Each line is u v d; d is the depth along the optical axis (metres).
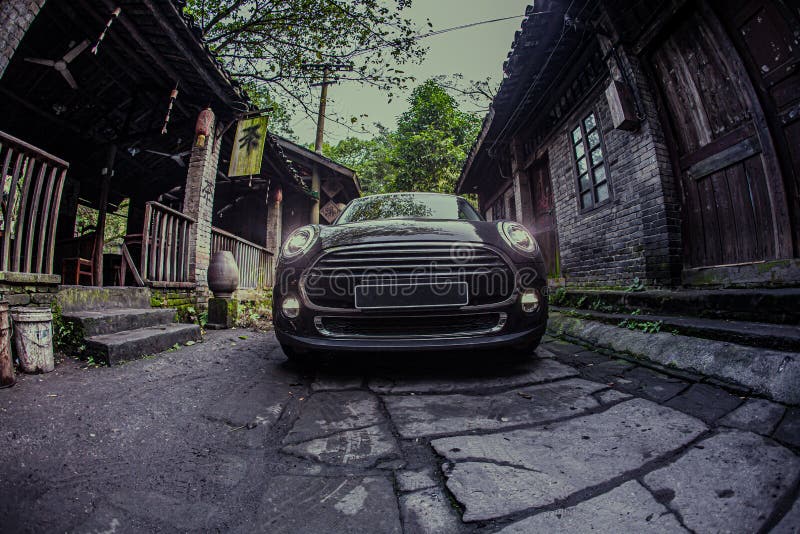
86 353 2.58
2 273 2.45
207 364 2.68
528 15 4.26
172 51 4.31
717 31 3.23
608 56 4.22
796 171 2.76
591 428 1.61
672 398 1.86
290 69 9.66
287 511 1.14
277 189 8.80
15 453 1.38
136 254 5.98
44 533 1.03
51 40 4.26
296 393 2.19
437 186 15.89
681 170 3.73
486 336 2.34
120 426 1.65
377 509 1.14
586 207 5.21
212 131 5.35
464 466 1.35
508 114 6.44
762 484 1.13
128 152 6.83
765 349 1.95
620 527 1.02
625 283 4.32
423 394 2.14
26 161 2.68
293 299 2.46
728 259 3.27
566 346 3.25
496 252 2.40
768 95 2.92
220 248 5.79
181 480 1.30
